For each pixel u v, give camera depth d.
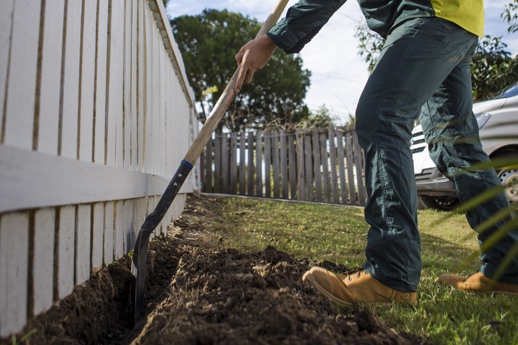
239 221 4.95
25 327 1.19
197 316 1.41
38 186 1.19
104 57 1.95
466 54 2.09
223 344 1.20
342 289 1.81
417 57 1.84
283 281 1.77
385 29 2.07
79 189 1.50
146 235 1.96
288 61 18.78
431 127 2.29
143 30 2.91
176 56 4.21
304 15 1.99
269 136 9.02
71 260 1.51
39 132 1.29
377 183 1.81
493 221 0.99
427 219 5.55
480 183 2.12
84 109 1.67
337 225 5.02
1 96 1.08
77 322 1.49
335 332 1.35
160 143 3.58
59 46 1.43
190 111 6.64
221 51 18.14
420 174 5.73
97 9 1.86
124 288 2.02
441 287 2.24
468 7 1.94
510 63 6.33
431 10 1.87
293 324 1.26
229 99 2.12
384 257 1.79
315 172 8.79
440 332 1.56
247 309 1.40
